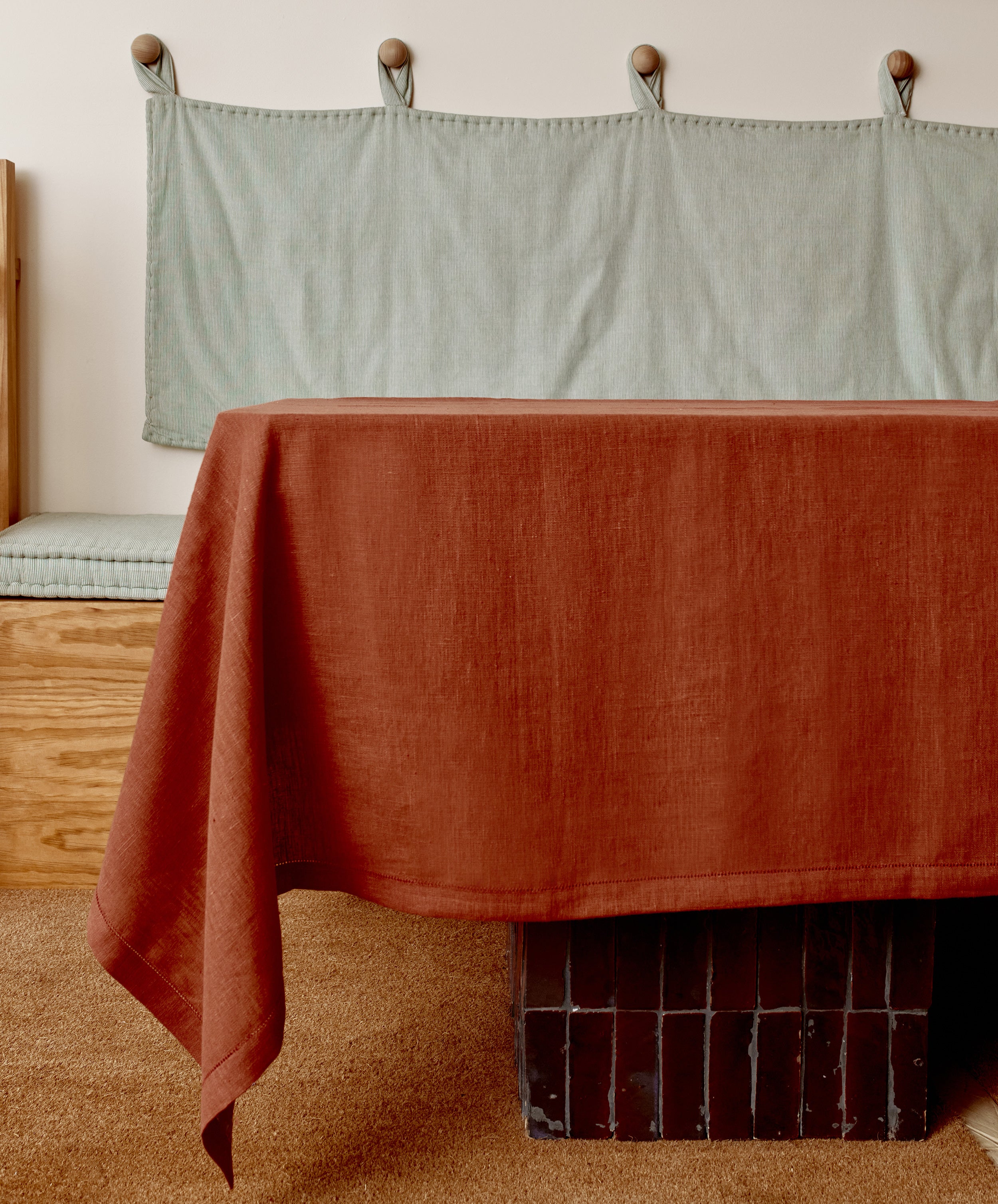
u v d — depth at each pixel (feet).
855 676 2.62
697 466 2.56
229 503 2.68
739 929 3.07
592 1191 2.89
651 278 7.19
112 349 7.15
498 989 4.16
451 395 7.18
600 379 7.23
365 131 7.02
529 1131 3.14
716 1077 3.13
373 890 2.66
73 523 6.05
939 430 2.57
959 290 7.43
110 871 2.64
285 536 2.56
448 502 2.53
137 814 2.62
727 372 7.30
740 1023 3.11
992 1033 3.83
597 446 2.54
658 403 3.75
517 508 2.54
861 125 7.29
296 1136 3.14
